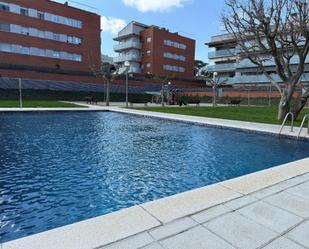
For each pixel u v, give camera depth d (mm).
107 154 7301
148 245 2361
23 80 28734
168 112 17828
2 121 13086
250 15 12477
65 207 4051
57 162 6438
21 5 33031
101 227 2639
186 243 2418
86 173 5672
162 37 48969
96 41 40500
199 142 9055
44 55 35500
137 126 12617
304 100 13281
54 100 30297
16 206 4055
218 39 45531
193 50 54438
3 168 5898
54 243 2344
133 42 48812
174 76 47750
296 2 11617
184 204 3240
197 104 31047
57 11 36312
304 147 8367
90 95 33844
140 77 40688
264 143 8914
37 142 8648
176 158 7027
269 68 36812
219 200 3389
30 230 3367
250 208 3182
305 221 2900
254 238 2541
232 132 10875
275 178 4336
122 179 5352
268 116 15734
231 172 5941
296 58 32938
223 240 2488
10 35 32344
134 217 2865
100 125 12812
